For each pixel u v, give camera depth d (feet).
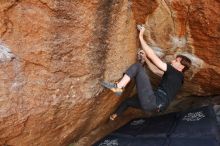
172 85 13.08
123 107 14.02
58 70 11.52
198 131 14.25
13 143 11.88
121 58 13.39
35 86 11.16
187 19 12.57
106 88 13.55
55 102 11.91
